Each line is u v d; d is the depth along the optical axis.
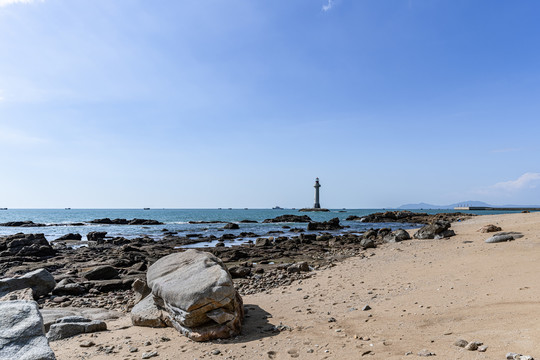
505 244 15.15
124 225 77.31
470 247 16.19
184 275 8.37
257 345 6.50
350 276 13.48
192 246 33.28
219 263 9.23
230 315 7.20
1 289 13.06
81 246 35.31
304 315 8.53
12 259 23.55
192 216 140.12
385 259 16.81
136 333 7.92
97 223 81.81
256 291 12.99
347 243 30.83
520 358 4.28
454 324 6.36
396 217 85.44
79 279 16.97
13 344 4.93
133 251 27.25
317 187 170.50
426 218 79.81
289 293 11.74
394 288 10.30
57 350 6.92
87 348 6.97
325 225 56.56
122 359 6.23
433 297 8.55
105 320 9.70
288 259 22.62
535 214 32.12
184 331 7.38
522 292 7.55
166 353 6.43
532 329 5.24
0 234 52.69
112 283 15.70
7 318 5.39
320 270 16.53
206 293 7.20
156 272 9.27
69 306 12.51
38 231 59.34
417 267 13.16
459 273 10.85
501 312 6.48
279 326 7.54
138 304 9.58
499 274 9.78
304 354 5.80
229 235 42.06
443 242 20.14
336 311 8.58
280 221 90.69
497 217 37.22
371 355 5.38
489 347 4.91
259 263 21.02
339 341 6.25
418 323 6.75
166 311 8.52
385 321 7.20
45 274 14.31
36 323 5.35
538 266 9.93
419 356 5.04
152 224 80.00
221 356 6.10
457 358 4.73
